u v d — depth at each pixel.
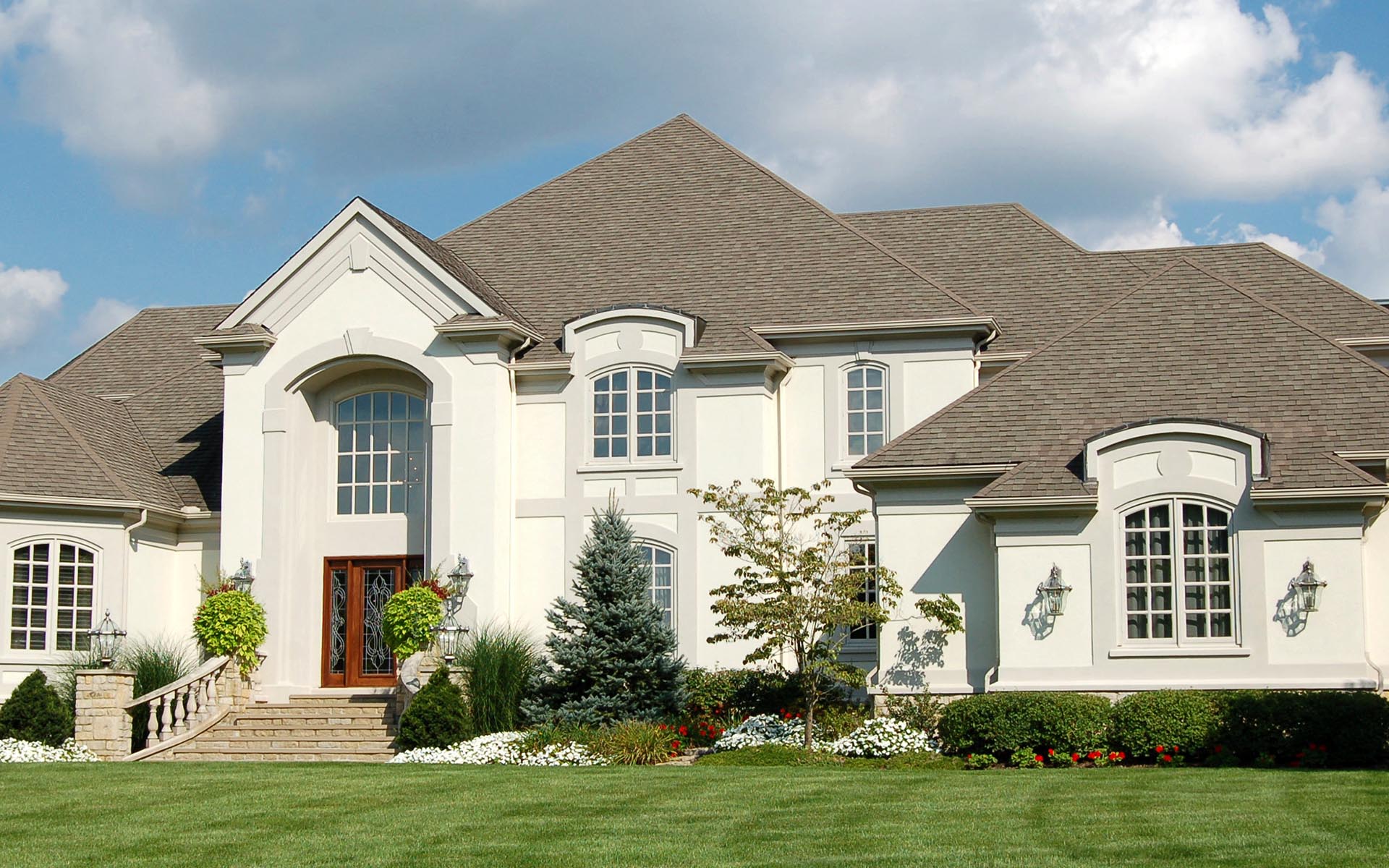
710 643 27.16
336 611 32.22
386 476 32.41
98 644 29.66
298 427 32.09
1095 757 23.16
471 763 24.86
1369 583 25.23
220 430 35.28
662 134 37.19
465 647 29.08
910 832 15.92
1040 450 26.38
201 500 33.53
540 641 30.91
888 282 31.98
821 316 31.44
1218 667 24.48
